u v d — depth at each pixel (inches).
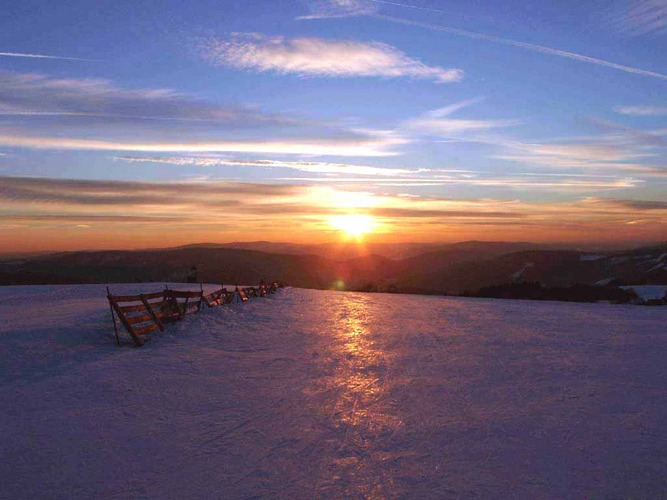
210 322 609.0
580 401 324.5
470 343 518.3
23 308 717.3
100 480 217.9
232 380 372.2
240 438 263.7
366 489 210.5
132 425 280.5
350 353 466.9
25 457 239.0
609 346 504.7
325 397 333.4
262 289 980.6
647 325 650.8
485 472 225.8
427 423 286.0
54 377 368.5
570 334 576.4
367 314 746.8
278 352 469.1
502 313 776.9
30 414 294.5
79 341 482.3
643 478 220.2
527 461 236.7
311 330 589.9
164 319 580.1
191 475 222.8
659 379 378.3
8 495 205.3
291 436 266.8
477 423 285.6
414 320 686.5
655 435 267.7
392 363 429.1
